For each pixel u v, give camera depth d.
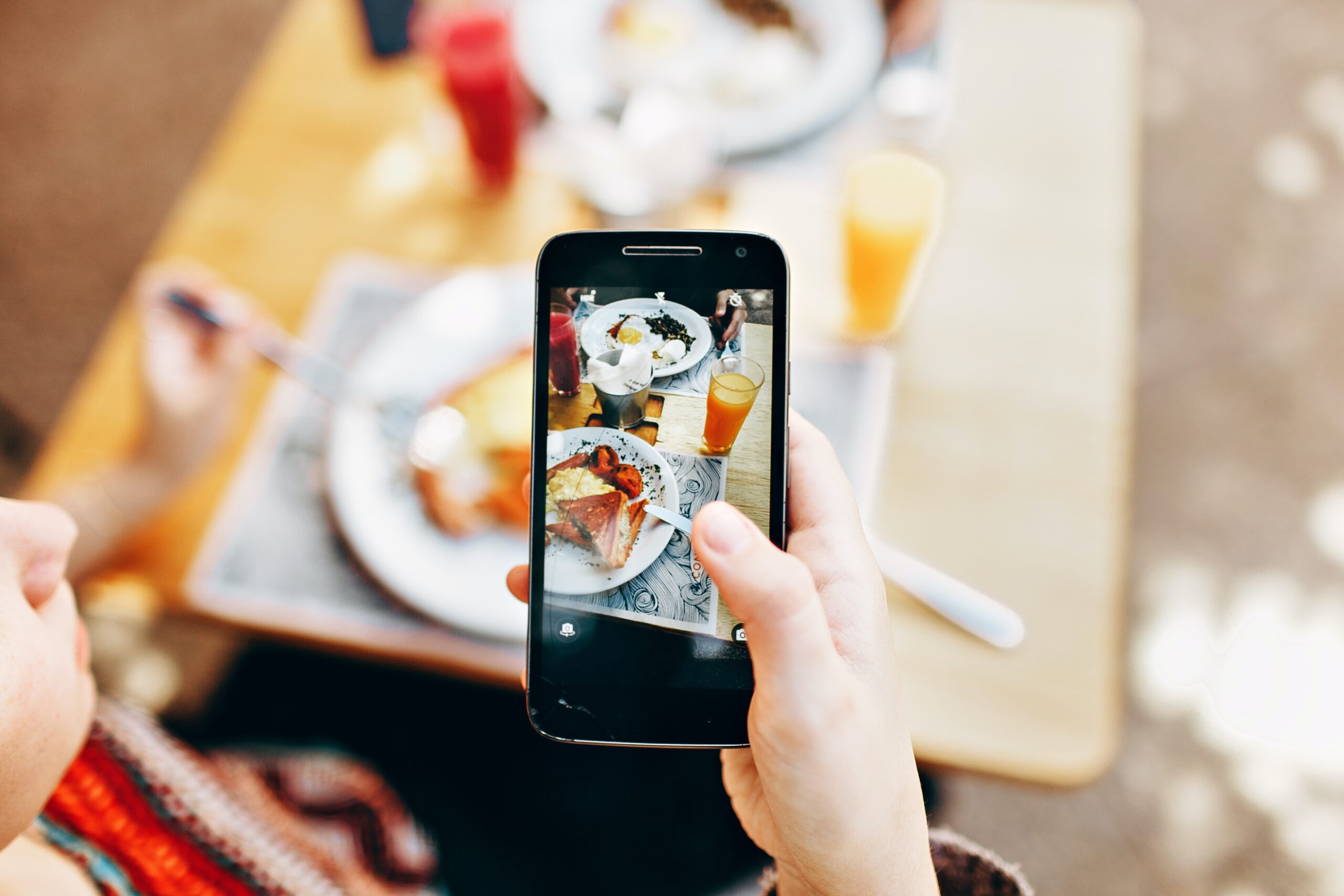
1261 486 1.58
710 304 0.55
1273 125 1.92
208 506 0.80
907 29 1.04
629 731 0.55
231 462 0.82
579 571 0.55
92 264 1.77
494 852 1.23
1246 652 1.45
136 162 1.88
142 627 1.40
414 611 0.75
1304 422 1.63
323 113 1.02
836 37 1.04
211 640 1.39
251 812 0.79
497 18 0.88
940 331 0.90
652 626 0.55
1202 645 1.46
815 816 0.52
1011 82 1.04
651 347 0.55
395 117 1.02
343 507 0.79
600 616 0.55
